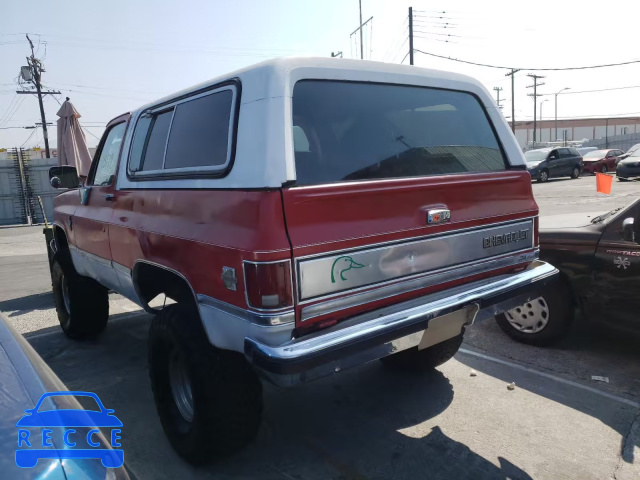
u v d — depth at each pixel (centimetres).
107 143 431
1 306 706
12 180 2412
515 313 473
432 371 426
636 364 423
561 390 383
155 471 301
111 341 531
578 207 1459
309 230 240
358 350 243
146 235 322
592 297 427
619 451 306
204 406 277
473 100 356
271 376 229
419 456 308
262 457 312
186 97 310
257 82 253
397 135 305
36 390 165
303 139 263
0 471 129
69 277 500
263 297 230
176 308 301
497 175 330
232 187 252
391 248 269
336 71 281
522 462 299
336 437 333
